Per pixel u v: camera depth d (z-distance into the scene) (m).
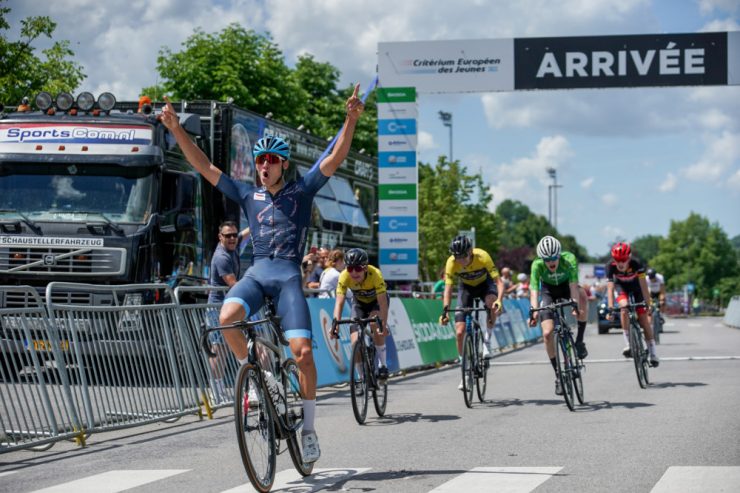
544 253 9.36
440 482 5.45
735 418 7.91
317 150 16.16
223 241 10.33
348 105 5.61
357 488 5.34
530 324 9.36
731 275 117.94
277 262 5.60
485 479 5.49
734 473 5.48
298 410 5.81
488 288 10.01
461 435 7.42
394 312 14.34
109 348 7.96
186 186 12.15
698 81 18.42
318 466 6.13
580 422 8.02
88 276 11.26
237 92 36.59
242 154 13.08
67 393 7.37
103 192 11.52
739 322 35.47
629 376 12.51
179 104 12.70
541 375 13.45
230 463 6.39
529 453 6.43
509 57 18.62
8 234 11.35
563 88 18.55
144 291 11.41
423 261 43.41
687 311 78.75
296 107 39.47
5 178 11.58
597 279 56.31
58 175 11.57
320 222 16.02
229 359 9.80
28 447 6.85
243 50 37.81
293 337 5.53
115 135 11.64
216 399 9.48
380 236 19.02
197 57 37.25
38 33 19.98
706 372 12.73
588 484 5.27
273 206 5.62
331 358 11.92
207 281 12.56
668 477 5.40
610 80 18.50
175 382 8.80
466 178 43.91
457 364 16.67
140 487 5.51
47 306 7.36
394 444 7.03
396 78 18.84
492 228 45.69
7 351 6.89
